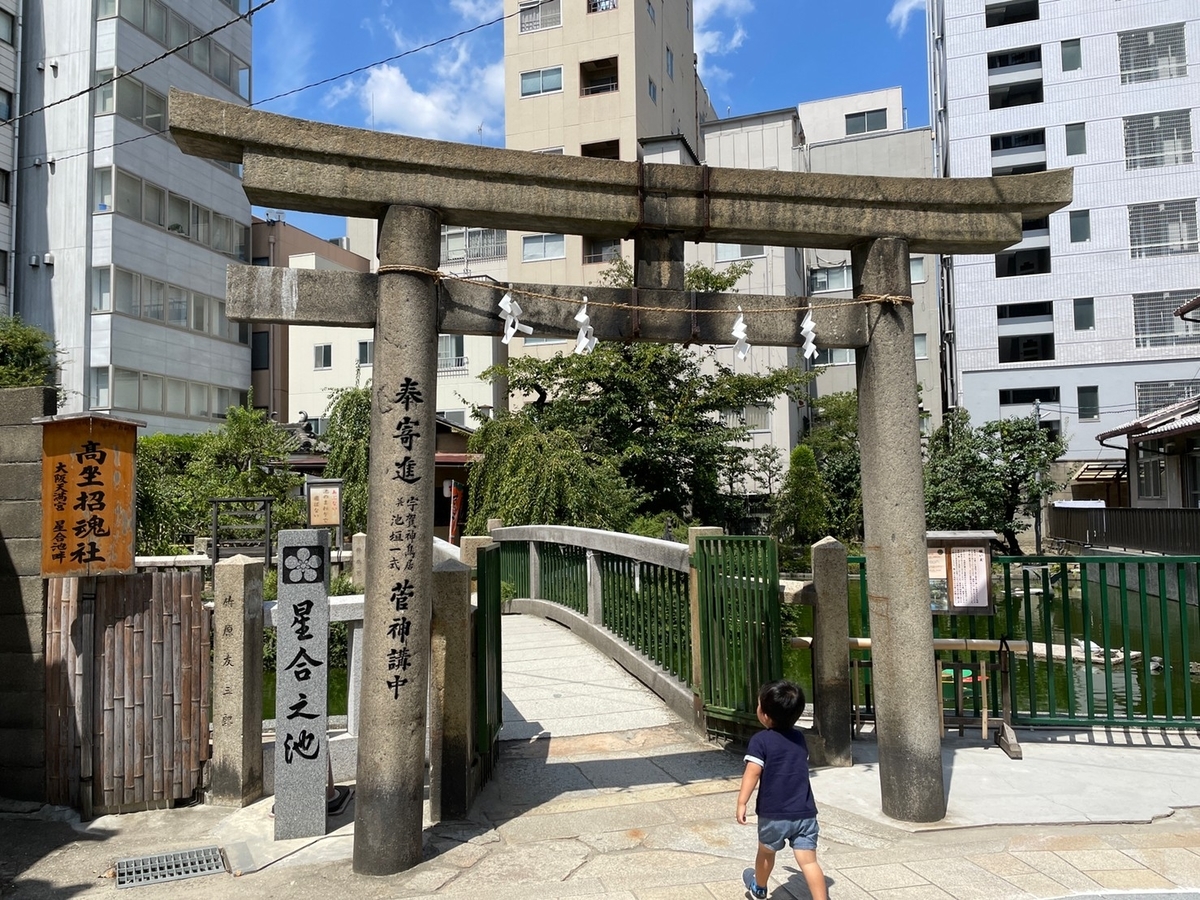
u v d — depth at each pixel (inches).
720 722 253.0
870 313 202.1
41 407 212.4
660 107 1238.9
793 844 146.6
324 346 1221.1
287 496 740.7
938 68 1508.4
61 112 935.7
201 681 210.7
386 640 172.1
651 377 823.7
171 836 189.8
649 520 666.2
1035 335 1213.1
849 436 1135.0
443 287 185.2
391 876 168.1
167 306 1007.0
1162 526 714.8
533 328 190.4
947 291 1368.1
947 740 249.3
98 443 201.5
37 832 192.1
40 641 207.3
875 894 155.9
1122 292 1166.3
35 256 923.4
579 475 601.3
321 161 173.8
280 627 192.1
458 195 180.9
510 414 717.9
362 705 173.8
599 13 1164.5
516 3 1199.6
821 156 1328.7
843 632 231.0
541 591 493.0
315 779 190.9
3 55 921.5
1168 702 245.9
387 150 175.3
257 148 170.4
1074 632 540.4
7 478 211.2
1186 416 789.2
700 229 196.4
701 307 199.5
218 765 207.6
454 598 201.8
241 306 175.2
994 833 183.8
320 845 184.2
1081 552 902.4
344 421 754.8
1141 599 249.0
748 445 1102.4
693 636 265.0
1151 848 175.0
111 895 162.1
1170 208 1152.8
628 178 189.5
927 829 185.6
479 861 174.2
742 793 149.9
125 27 946.1
